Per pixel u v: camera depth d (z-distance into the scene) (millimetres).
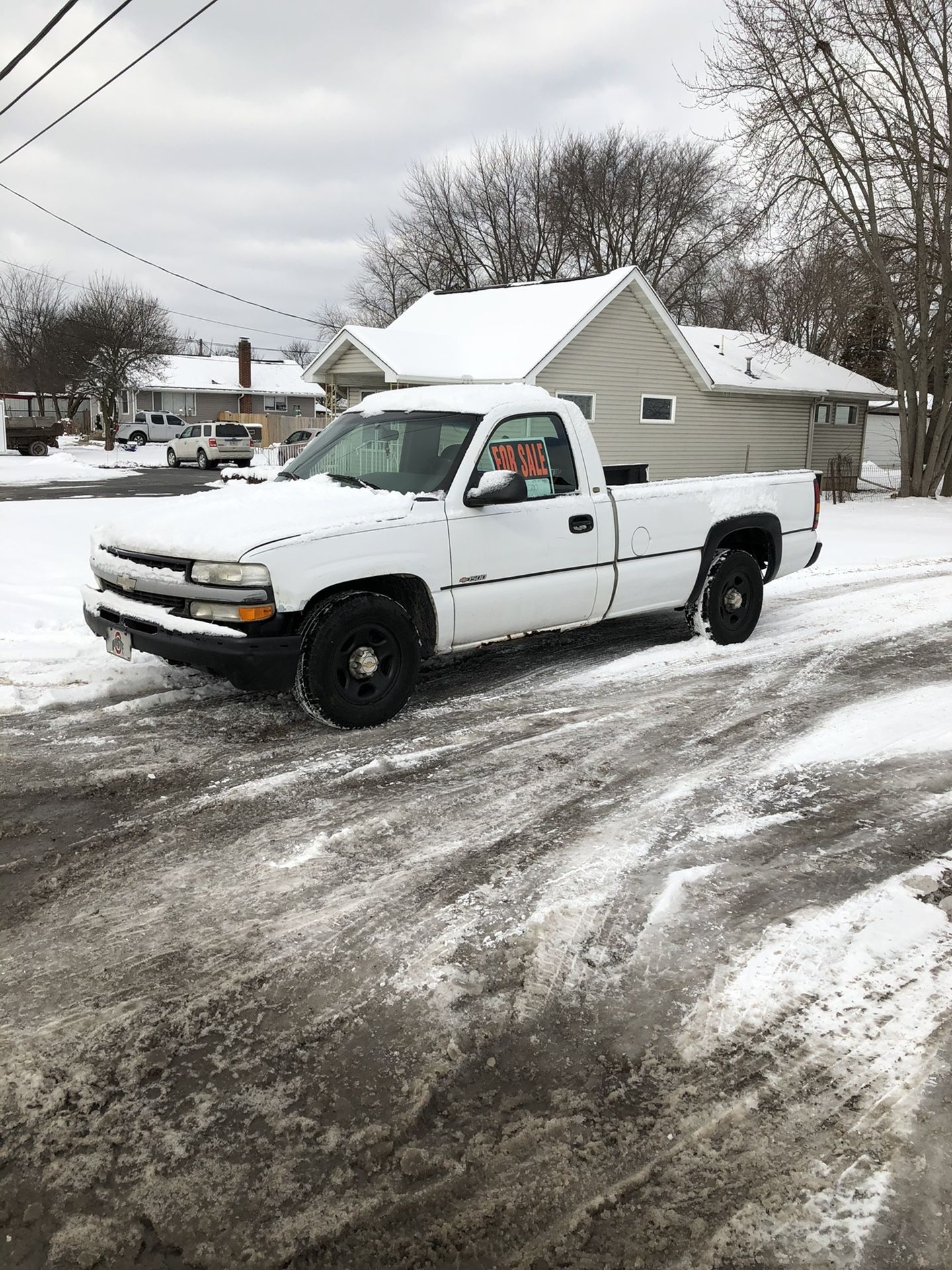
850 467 28312
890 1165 2188
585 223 41594
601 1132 2283
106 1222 2016
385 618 5086
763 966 2965
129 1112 2328
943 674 6484
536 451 5820
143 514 5422
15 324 62312
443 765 4664
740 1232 2010
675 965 2975
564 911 3285
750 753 4895
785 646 7277
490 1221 2037
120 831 3867
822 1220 2037
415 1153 2207
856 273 22016
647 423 22703
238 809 4105
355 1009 2742
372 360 19094
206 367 64188
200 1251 1953
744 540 7641
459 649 5609
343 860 3660
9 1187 2102
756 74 20172
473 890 3434
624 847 3797
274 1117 2318
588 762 4738
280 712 5402
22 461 33844
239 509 5113
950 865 3672
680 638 7473
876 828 4004
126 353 52500
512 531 5594
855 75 20297
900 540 14625
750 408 25016
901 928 3191
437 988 2844
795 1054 2564
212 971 2926
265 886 3455
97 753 4730
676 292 41656
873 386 28125
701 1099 2396
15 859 3625
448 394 5910
